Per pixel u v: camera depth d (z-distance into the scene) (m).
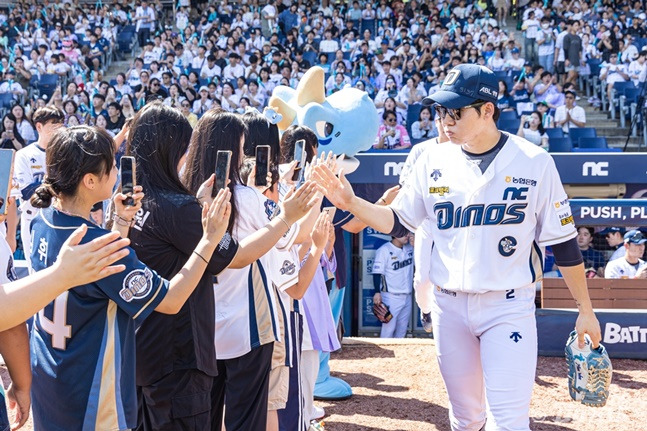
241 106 14.27
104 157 2.32
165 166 2.71
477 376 3.24
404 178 4.40
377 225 3.24
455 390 3.25
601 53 16.58
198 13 20.70
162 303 2.32
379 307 8.12
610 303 5.83
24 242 4.96
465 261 3.09
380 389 5.04
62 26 19.02
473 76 3.00
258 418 3.12
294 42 17.80
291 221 2.80
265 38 18.78
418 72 14.79
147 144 2.70
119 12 19.92
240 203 3.02
